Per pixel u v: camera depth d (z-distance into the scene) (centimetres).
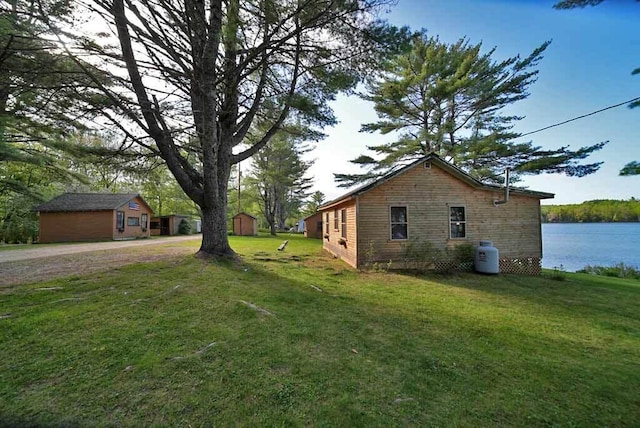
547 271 1188
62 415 197
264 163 2786
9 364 251
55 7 530
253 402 223
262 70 802
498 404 240
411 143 1738
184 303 418
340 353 316
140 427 191
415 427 206
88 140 978
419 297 602
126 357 271
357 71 701
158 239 1914
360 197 971
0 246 1270
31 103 769
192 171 774
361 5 573
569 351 358
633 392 268
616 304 618
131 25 602
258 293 512
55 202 1870
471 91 1577
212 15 636
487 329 421
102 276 538
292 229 4441
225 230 801
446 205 1023
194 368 262
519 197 1076
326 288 632
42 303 388
